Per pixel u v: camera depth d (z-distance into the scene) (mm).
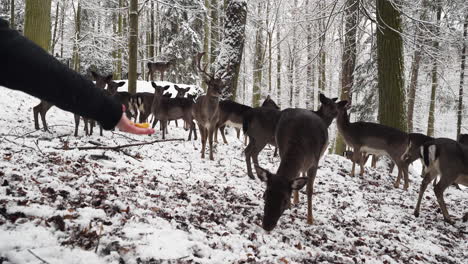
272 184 4066
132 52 13320
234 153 9578
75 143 7125
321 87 25078
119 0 24391
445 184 6496
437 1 15266
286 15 25531
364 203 6711
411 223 6090
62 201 3453
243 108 11250
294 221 4840
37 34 10703
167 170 6297
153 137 11117
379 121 10836
